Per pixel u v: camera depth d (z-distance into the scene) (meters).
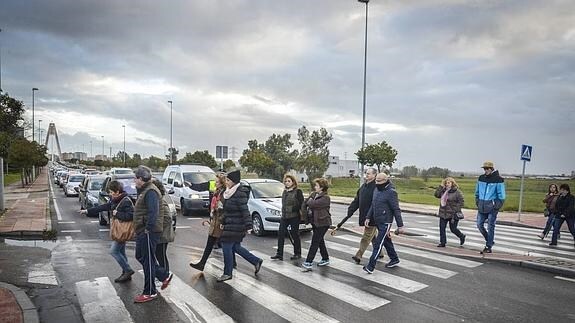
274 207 11.44
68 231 12.32
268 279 6.88
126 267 6.68
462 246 10.20
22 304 5.43
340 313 5.32
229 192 6.63
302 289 6.33
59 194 29.72
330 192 35.69
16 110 31.45
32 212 16.06
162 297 5.90
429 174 66.06
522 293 6.26
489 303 5.78
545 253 9.52
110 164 95.38
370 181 8.11
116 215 6.55
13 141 39.62
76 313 5.30
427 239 11.39
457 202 9.94
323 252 7.93
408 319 5.15
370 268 7.34
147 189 5.73
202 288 6.34
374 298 5.94
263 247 9.98
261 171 51.53
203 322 5.00
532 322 5.09
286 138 63.97
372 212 7.78
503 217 17.45
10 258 8.41
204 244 10.20
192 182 17.41
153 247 5.76
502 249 9.92
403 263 8.19
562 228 14.52
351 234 12.13
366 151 28.25
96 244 10.12
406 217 17.72
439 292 6.27
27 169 42.16
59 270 7.43
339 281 6.80
